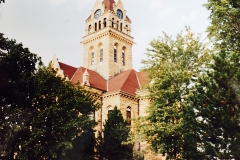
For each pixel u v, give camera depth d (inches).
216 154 811.4
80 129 1390.3
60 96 1347.2
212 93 854.5
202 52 1233.4
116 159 1510.8
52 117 1285.7
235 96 836.6
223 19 1108.5
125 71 2485.2
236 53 890.7
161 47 1268.5
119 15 2807.6
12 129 1225.4
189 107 956.6
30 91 1205.1
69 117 1327.5
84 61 2763.3
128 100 2107.5
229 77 846.5
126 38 2760.8
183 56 1243.8
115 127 1592.0
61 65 2266.2
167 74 1172.5
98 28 2746.1
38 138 1251.2
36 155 1230.3
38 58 1201.4
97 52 2677.2
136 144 1892.2
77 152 1392.7
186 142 1020.5
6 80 1080.8
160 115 1175.0
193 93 1124.5
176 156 1156.5
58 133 1263.5
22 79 1138.7
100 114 2092.8
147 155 1792.6
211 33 1151.0
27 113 1264.8
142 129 1184.8
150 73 1258.0
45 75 1389.0
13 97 1131.9
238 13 1056.2
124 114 2043.6
